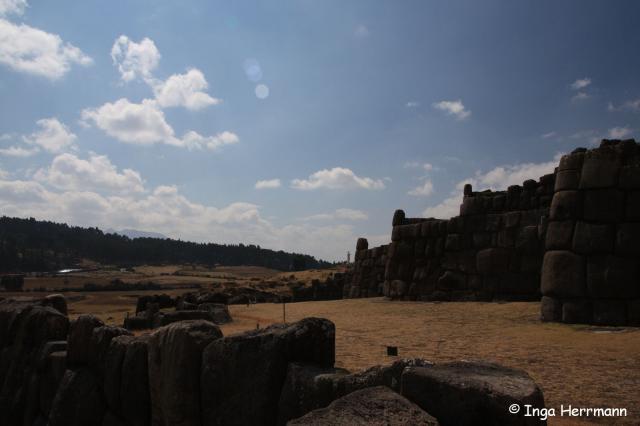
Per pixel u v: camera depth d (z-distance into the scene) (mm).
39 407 9734
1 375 11398
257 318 16344
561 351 8180
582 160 12406
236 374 5414
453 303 17734
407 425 3348
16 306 12086
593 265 11633
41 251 196500
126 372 7223
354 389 4316
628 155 11922
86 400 8031
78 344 8750
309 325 5348
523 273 17609
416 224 22000
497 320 12570
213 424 5582
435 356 7816
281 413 4922
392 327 11703
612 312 11172
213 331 6246
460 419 3551
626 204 11586
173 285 127562
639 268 11148
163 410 6242
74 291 108812
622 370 6859
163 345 6410
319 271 79500
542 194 18125
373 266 30422
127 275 162750
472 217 19688
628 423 4926
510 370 4035
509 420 3332
